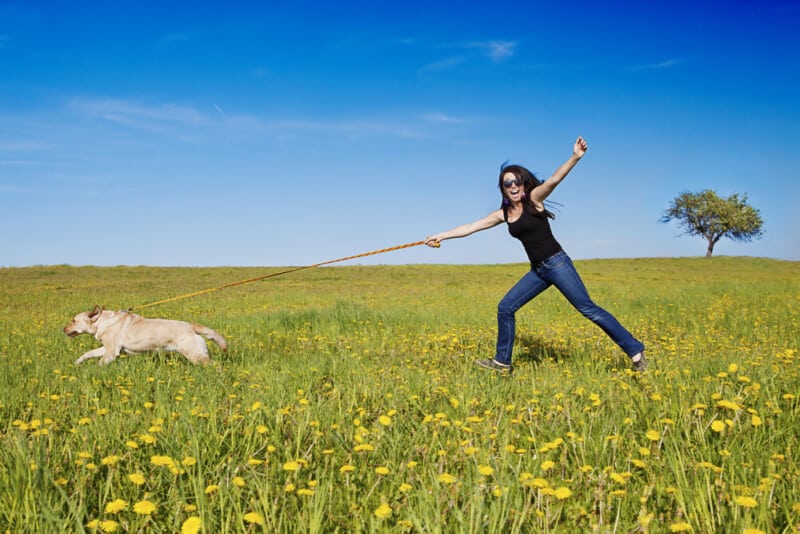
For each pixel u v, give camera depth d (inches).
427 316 453.7
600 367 236.5
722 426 121.4
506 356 237.8
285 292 917.8
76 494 104.3
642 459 119.3
